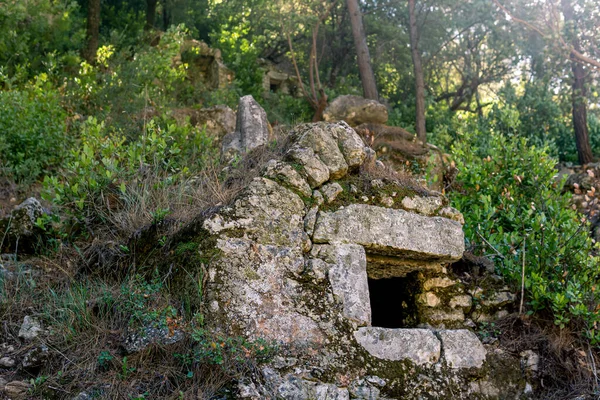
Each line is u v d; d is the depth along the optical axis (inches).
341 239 176.4
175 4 698.2
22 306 181.9
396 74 772.0
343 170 187.9
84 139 242.5
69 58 460.4
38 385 152.7
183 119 363.9
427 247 186.1
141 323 161.3
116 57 459.8
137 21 658.2
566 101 551.8
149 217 199.5
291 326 161.9
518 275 206.8
